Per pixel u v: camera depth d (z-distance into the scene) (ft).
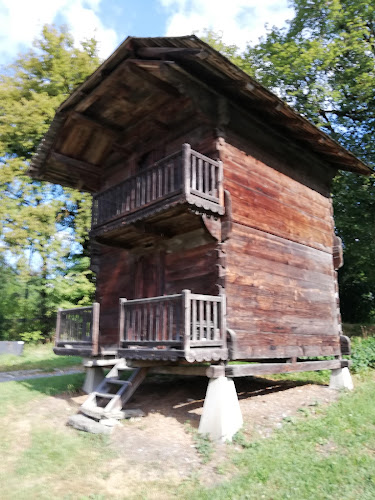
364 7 64.49
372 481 17.47
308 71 64.85
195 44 22.75
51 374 43.21
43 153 36.24
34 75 69.51
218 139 27.30
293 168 34.53
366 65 62.44
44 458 19.11
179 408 26.68
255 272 27.50
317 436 21.80
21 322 76.59
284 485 16.99
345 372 33.12
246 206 28.09
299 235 33.04
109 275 36.63
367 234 59.98
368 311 77.00
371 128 66.03
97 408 24.79
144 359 24.23
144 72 26.58
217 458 19.45
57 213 69.56
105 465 18.70
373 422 23.73
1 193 63.16
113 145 34.53
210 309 24.30
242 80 25.57
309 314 32.04
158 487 16.92
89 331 33.78
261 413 25.25
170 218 26.21
